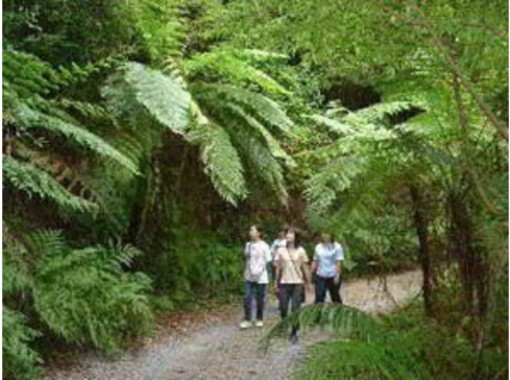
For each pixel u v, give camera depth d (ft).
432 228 13.60
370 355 9.25
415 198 13.43
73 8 24.54
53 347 20.66
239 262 34.17
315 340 22.84
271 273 34.37
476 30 9.04
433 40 9.43
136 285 22.79
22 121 17.63
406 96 13.99
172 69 26.30
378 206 13.65
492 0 9.21
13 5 23.44
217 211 35.24
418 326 11.53
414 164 12.52
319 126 31.50
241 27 12.32
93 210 22.97
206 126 24.77
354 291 31.30
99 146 18.53
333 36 10.77
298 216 34.58
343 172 14.08
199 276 32.50
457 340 10.84
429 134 13.29
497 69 10.54
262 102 27.20
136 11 25.12
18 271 18.83
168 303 28.04
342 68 13.82
